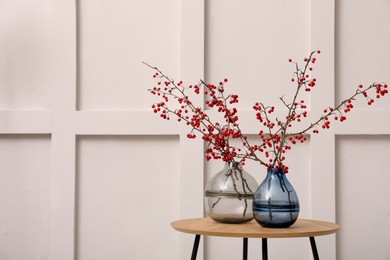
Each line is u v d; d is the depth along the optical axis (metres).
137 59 3.13
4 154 3.11
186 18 3.10
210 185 2.31
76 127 3.08
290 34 3.14
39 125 3.08
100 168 3.10
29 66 3.12
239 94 3.12
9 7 3.14
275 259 3.09
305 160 3.11
